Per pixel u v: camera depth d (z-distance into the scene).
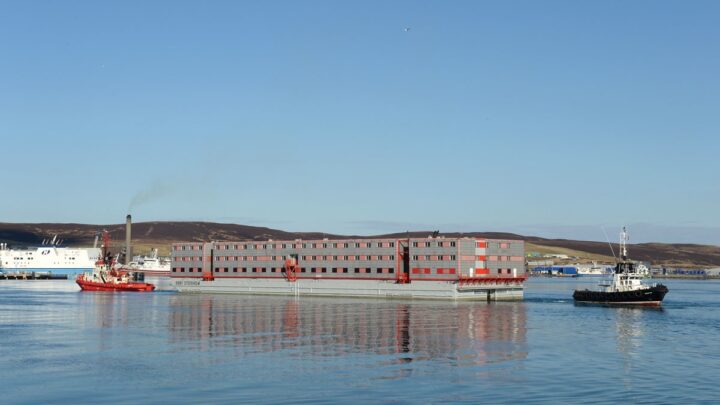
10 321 128.62
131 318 133.75
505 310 153.50
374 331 108.56
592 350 89.56
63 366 77.12
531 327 116.44
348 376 70.38
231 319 129.50
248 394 62.50
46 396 62.22
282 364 77.56
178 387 65.50
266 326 116.38
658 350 90.12
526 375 71.19
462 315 138.00
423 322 122.81
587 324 123.00
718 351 89.50
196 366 76.50
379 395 61.94
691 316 142.88
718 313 152.50
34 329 114.56
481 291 193.25
